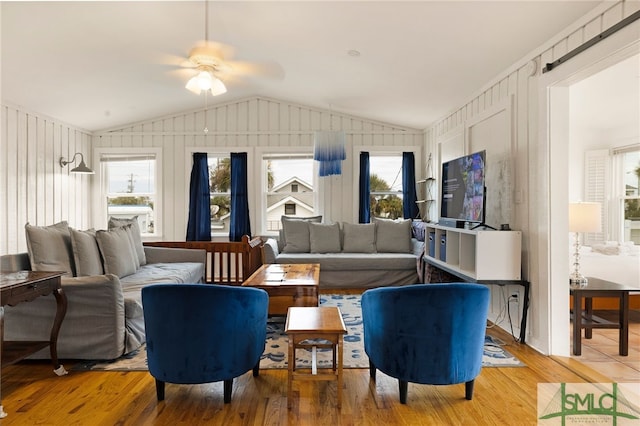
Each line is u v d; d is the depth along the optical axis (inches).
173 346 80.6
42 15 115.4
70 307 103.5
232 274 225.1
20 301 84.2
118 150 235.1
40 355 103.3
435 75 151.3
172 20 126.1
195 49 124.0
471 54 127.0
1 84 151.4
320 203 237.1
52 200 196.2
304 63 163.3
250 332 86.0
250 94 228.5
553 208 109.4
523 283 118.0
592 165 213.8
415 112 205.0
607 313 153.1
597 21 90.8
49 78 155.1
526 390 89.1
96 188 234.4
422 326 79.7
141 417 77.4
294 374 81.5
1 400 84.5
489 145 146.3
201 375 80.8
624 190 205.9
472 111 162.6
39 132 186.2
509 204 128.7
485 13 102.2
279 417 77.5
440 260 154.5
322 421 76.0
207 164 236.1
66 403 83.0
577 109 178.9
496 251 118.3
